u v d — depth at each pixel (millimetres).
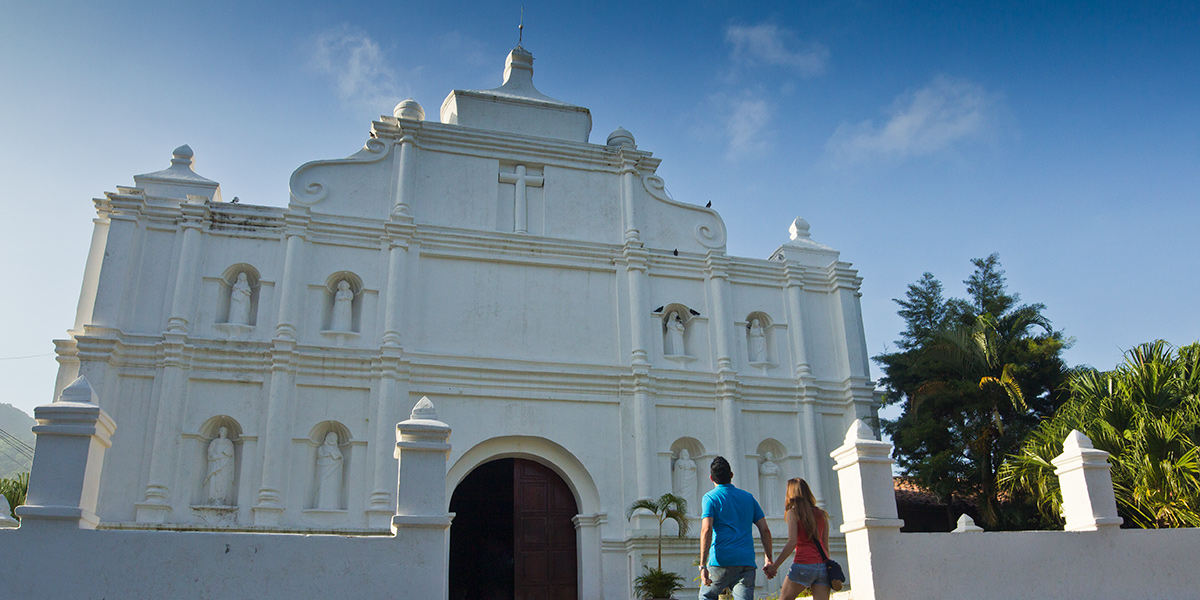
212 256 18000
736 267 21328
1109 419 15344
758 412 20234
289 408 17031
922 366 23859
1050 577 9594
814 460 19969
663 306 20500
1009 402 23094
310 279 18281
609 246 20422
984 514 22375
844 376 21141
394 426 17281
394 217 18875
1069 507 10562
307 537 8555
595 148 21328
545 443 18422
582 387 18953
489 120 21375
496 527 18016
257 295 18141
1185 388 15398
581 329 19672
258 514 16062
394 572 8570
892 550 9203
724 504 8641
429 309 18719
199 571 8289
